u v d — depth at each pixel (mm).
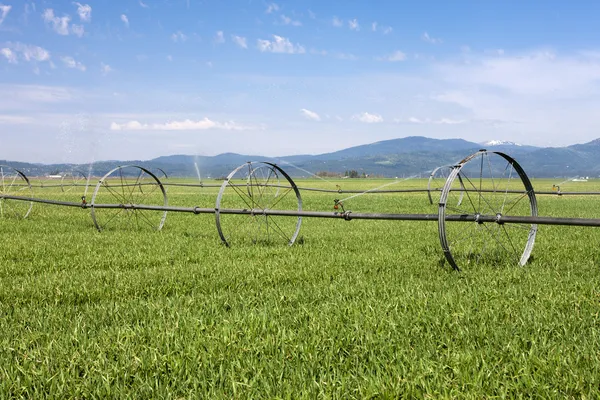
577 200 33781
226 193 41375
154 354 4613
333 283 7586
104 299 7141
